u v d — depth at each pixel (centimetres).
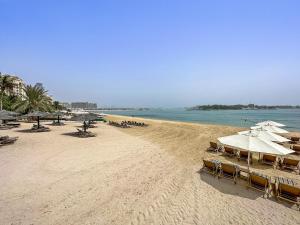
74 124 3094
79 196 710
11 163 1038
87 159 1158
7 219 558
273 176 982
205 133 2355
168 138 1984
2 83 3512
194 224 572
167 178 909
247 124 4338
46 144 1529
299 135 2380
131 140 1812
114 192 752
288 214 638
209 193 769
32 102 3419
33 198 682
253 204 695
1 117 1636
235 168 870
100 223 558
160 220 584
